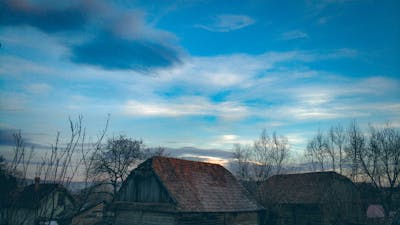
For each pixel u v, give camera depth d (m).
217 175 31.66
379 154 35.66
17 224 5.31
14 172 5.62
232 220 27.77
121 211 27.02
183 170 28.64
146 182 26.28
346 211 33.22
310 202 35.56
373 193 36.75
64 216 27.00
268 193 38.16
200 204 25.39
